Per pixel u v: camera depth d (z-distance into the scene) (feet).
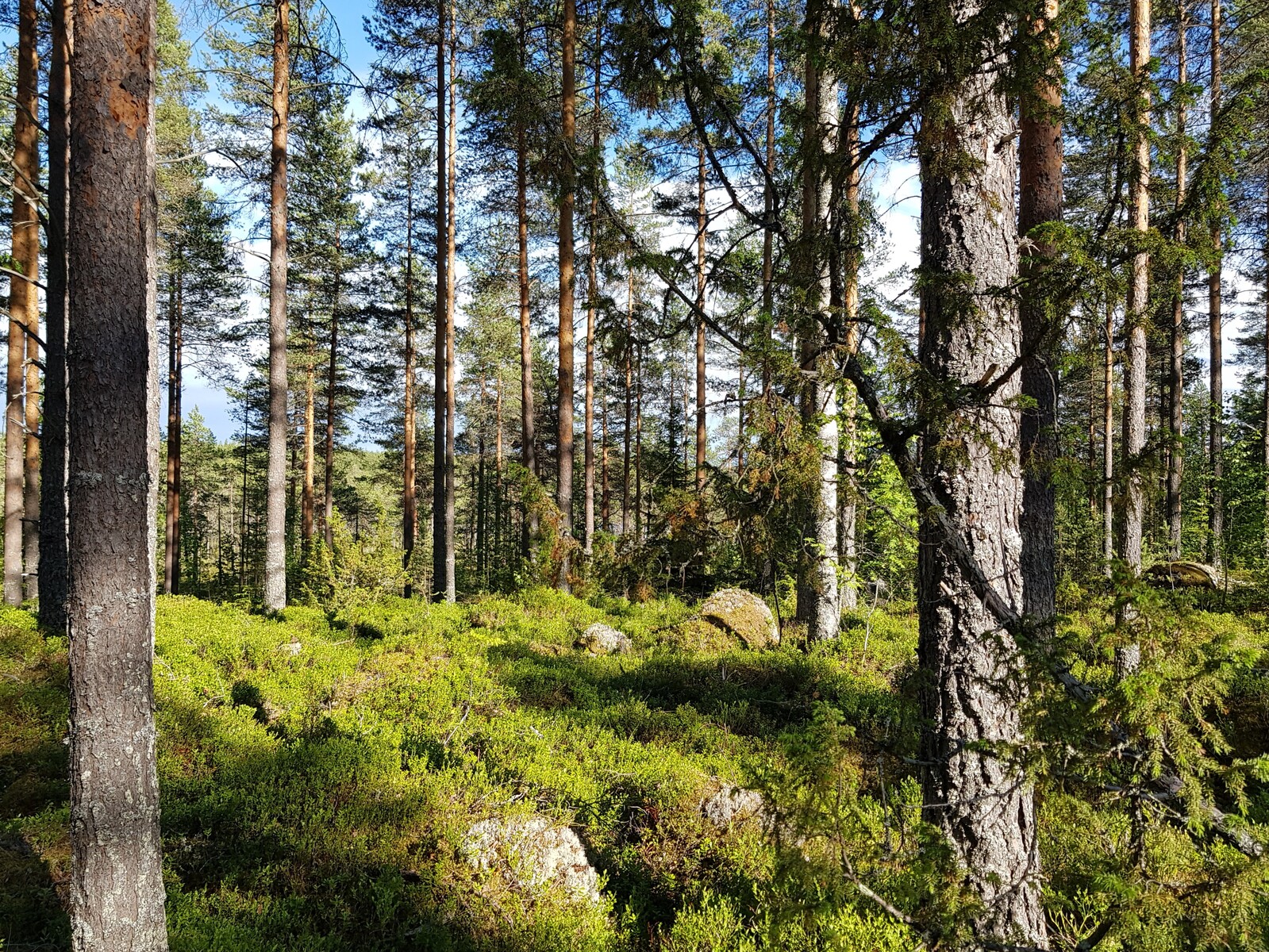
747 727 24.62
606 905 14.75
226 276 75.87
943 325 10.13
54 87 33.12
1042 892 8.11
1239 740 17.60
